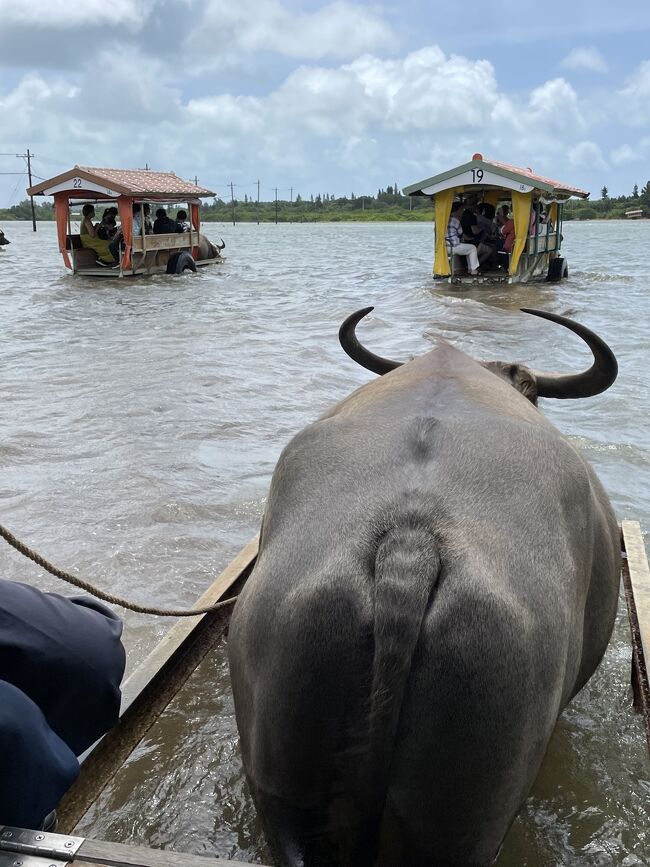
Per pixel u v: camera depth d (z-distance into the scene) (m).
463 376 3.54
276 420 9.18
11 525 6.42
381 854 2.57
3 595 2.69
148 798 3.78
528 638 2.39
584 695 4.54
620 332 14.38
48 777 2.49
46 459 7.86
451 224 22.81
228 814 3.70
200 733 4.19
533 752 2.48
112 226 26.64
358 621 2.34
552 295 20.39
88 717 2.81
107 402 9.81
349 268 30.39
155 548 6.08
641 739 4.20
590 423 8.84
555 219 26.14
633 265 31.56
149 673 3.77
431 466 2.74
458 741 2.31
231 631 2.83
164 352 12.91
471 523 2.53
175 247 27.72
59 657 2.69
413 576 2.33
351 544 2.48
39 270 28.95
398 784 2.39
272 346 13.41
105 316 17.11
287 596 2.50
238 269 29.81
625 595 5.07
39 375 11.27
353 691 2.34
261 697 2.52
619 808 3.74
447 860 2.47
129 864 2.36
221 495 7.05
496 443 2.87
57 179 24.92
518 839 3.55
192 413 9.38
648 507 6.70
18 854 2.38
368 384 3.73
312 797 2.48
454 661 2.29
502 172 21.64
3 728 2.38
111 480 7.33
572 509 2.89
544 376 4.38
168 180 28.55
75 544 6.13
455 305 17.73
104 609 3.06
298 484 2.84
